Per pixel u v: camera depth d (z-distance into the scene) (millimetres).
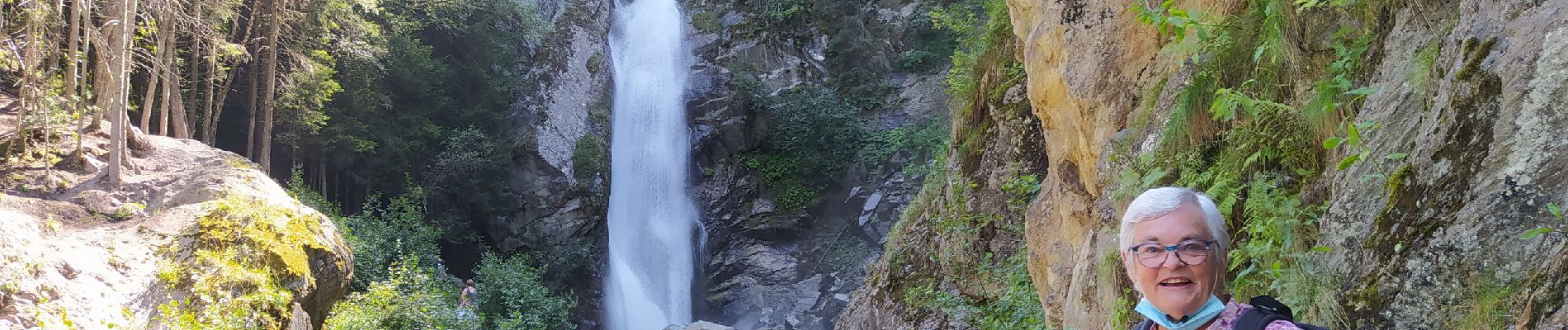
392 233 21047
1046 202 7207
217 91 23125
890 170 27625
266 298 11219
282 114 21672
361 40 22656
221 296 10914
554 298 24266
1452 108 2664
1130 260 1938
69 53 16641
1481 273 2350
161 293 10945
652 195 31094
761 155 30641
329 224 14445
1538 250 2232
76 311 9953
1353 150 3146
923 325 10211
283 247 12492
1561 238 2184
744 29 32656
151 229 12625
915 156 25156
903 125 27281
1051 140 6504
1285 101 3865
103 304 10344
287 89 20734
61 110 17234
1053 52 5879
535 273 25844
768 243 29766
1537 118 2383
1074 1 5574
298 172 21719
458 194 26734
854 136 28562
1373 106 3143
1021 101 9609
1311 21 3818
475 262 26578
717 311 29406
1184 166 4250
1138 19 4992
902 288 11664
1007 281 9000
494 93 27562
